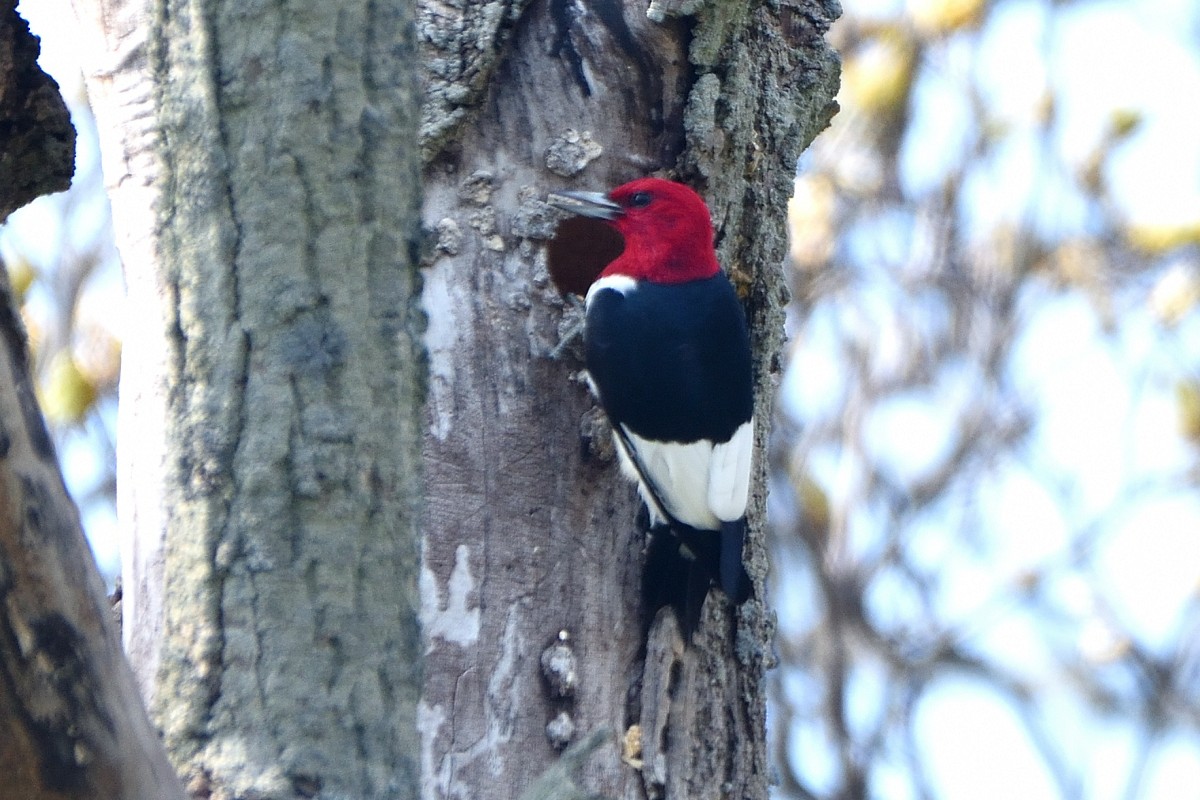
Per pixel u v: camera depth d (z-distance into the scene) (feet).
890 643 62.90
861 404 62.85
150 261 28.81
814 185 62.64
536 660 30.81
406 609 21.34
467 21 33.60
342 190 21.42
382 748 20.58
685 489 33.50
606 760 30.86
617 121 34.81
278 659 20.58
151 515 26.32
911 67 61.82
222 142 21.68
